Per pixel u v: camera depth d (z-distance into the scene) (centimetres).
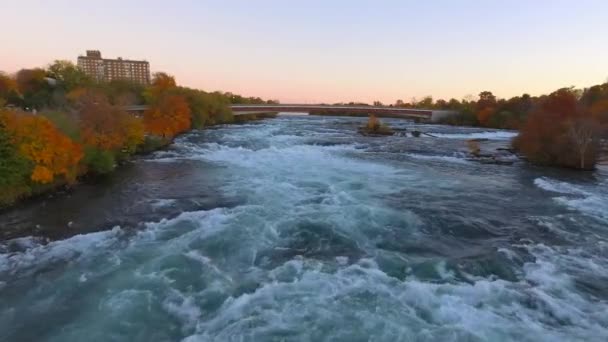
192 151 4547
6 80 6969
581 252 1670
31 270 1504
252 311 1213
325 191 2688
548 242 1798
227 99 11875
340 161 4050
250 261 1584
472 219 2130
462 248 1741
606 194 2697
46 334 1127
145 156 4169
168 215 2173
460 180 3175
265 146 5066
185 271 1490
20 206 2291
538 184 3023
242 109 11581
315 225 1967
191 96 7388
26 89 7531
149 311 1231
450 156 4522
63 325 1166
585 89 10325
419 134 6919
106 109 3397
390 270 1507
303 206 2298
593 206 2380
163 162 3841
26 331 1141
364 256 1638
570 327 1130
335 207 2278
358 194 2628
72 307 1258
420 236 1881
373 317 1170
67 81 8256
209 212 2184
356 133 7081
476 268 1515
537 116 4241
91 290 1356
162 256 1616
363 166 3769
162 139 4997
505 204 2441
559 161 3841
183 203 2403
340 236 1844
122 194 2606
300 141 5647
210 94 10294
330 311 1205
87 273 1476
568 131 3797
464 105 13125
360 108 13900
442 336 1077
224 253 1652
